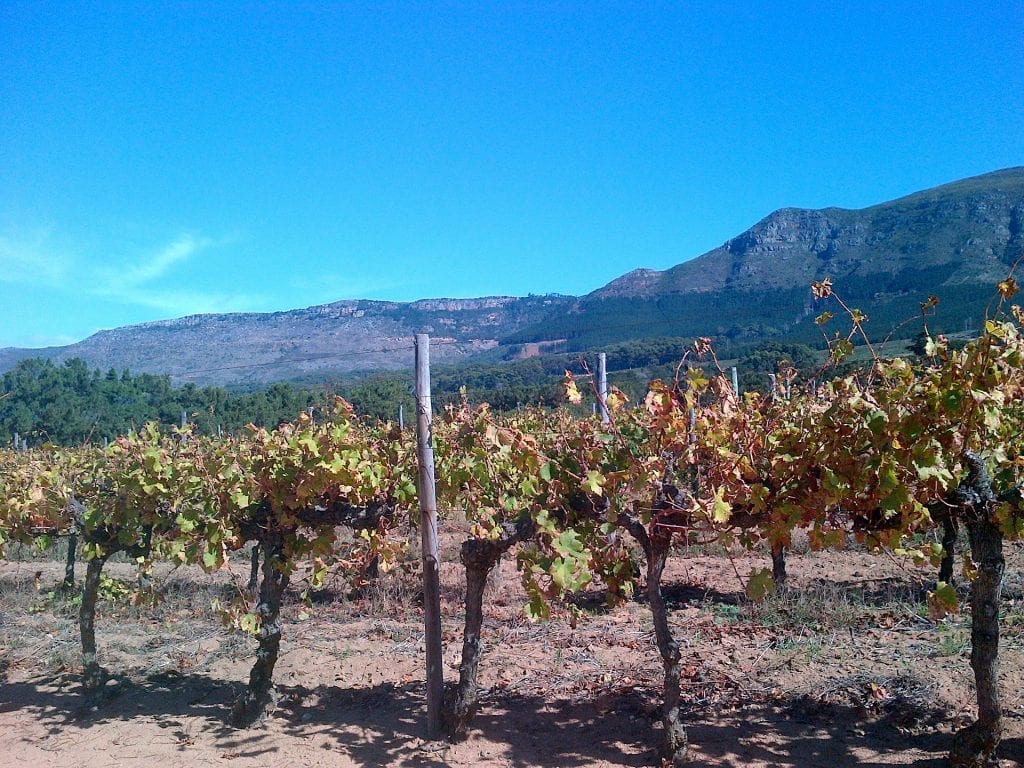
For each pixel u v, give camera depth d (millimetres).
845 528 3949
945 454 3469
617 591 4484
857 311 3779
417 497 5074
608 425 4156
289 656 6176
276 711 5137
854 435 3545
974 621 3734
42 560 10742
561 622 6672
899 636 5801
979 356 3314
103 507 5496
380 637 6578
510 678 5438
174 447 6074
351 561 5801
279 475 4809
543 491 4156
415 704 5121
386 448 5336
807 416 3791
